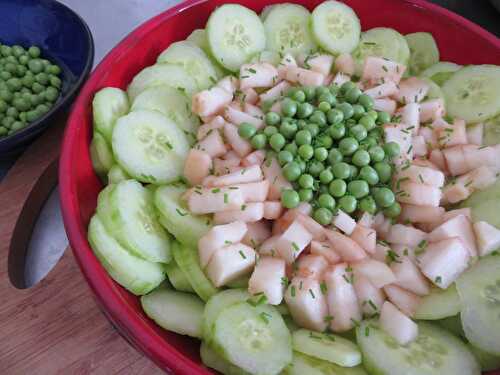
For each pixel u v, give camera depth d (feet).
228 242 0.70
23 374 0.74
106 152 0.80
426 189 0.76
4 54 1.20
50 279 0.82
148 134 0.81
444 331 0.70
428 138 0.86
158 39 0.96
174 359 0.61
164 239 0.75
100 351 0.76
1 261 0.84
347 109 0.84
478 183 0.79
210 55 0.95
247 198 0.74
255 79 0.88
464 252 0.70
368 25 1.06
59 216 1.01
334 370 0.65
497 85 0.90
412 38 1.04
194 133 0.87
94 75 0.84
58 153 0.99
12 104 1.16
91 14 1.39
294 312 0.69
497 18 1.37
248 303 0.68
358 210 0.79
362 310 0.70
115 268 0.69
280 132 0.83
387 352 0.65
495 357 0.67
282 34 0.99
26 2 1.19
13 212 0.90
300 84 0.90
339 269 0.70
